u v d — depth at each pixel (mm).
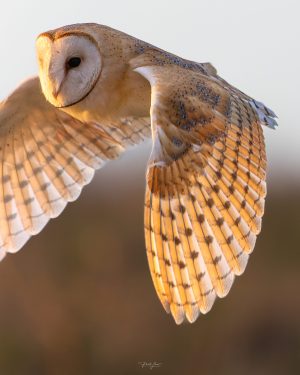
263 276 23844
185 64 12102
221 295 11156
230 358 20797
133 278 23344
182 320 11203
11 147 13156
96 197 27938
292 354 21141
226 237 11203
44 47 12383
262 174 11297
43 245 24094
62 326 21125
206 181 11203
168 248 11211
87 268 23312
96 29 12320
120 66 12180
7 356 20703
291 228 26047
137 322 21344
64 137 13047
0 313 21594
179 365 20703
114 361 20703
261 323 21453
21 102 12883
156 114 11164
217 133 11258
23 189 13211
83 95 12336
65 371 20750
